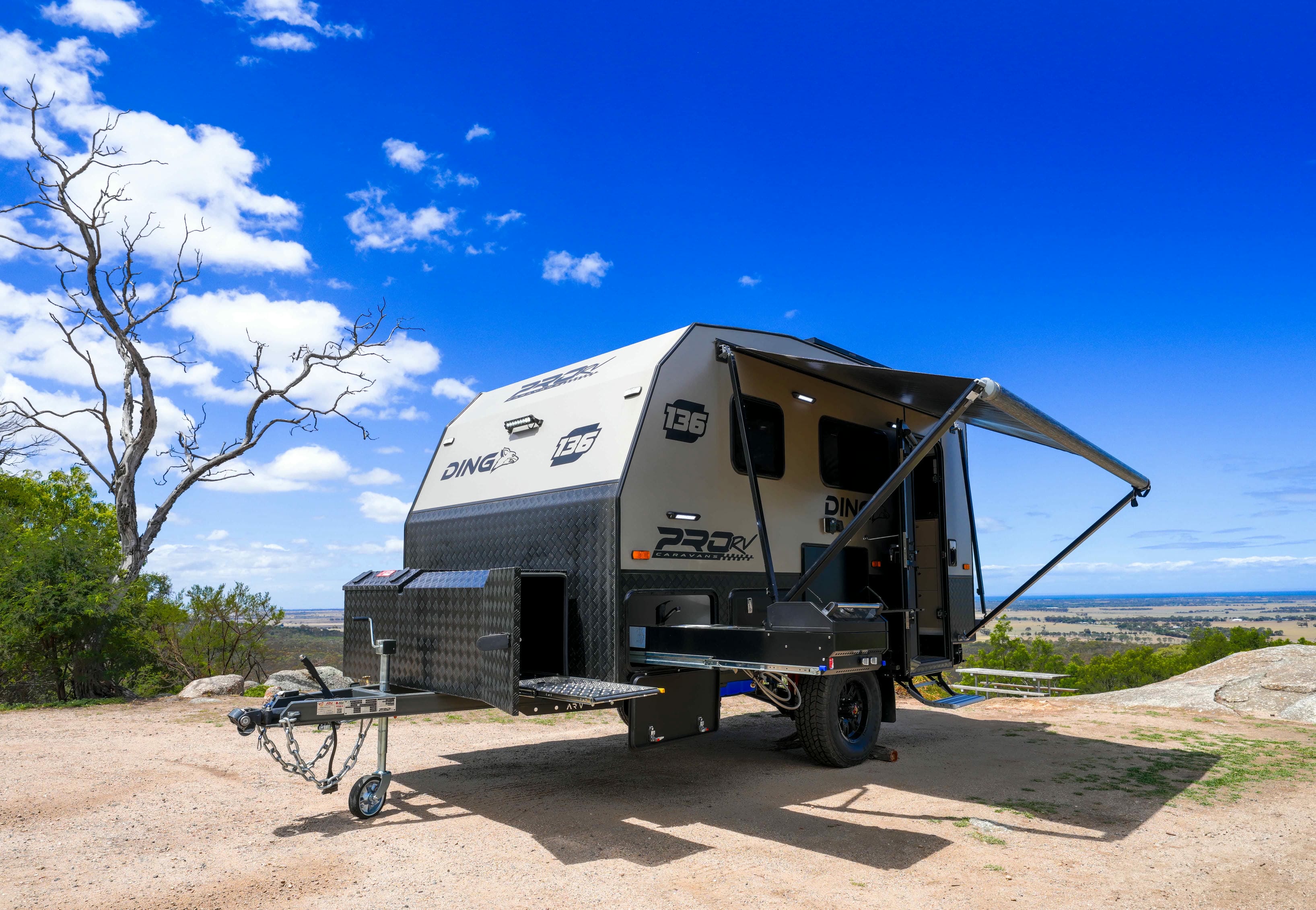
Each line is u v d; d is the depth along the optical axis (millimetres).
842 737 5758
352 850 3924
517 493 5637
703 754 6352
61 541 11719
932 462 7602
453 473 6469
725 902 3285
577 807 4750
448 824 4383
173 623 13141
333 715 4223
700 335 5496
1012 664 29375
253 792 5105
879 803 4844
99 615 11164
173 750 6535
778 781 5406
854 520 4953
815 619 4387
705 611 5438
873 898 3322
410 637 5066
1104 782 5387
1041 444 7477
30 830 4289
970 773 5637
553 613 5121
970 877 3568
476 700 4441
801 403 6312
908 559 6699
